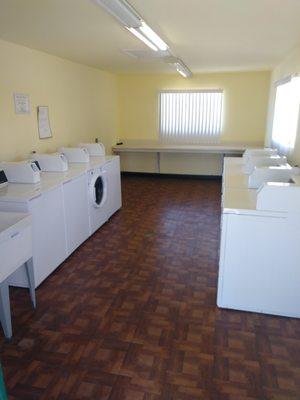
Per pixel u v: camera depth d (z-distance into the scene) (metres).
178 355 1.94
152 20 2.55
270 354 1.95
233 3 2.16
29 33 3.01
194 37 3.15
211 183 6.66
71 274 2.93
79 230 3.47
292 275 2.22
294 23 2.65
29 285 2.37
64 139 4.63
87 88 5.34
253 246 2.21
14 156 3.54
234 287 2.34
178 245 3.54
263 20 2.56
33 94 3.83
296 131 3.44
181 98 6.64
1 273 1.93
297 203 2.06
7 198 2.49
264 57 4.33
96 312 2.37
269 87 6.11
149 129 7.00
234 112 6.48
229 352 1.97
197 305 2.45
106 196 4.22
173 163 7.09
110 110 6.50
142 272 2.96
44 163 3.47
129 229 4.05
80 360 1.90
